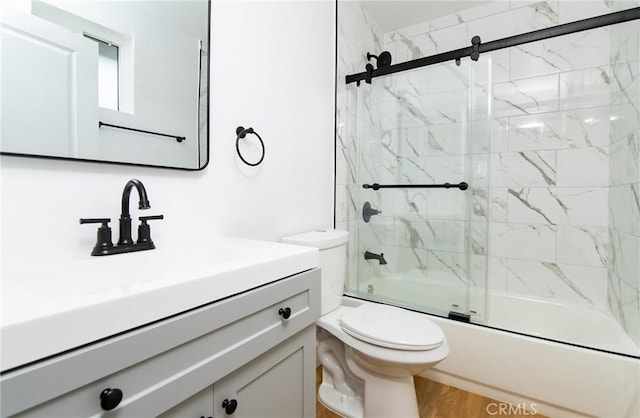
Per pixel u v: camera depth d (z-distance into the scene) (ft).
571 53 6.04
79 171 2.58
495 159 6.76
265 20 4.50
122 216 2.68
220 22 3.81
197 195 3.55
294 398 2.72
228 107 3.92
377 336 3.69
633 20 4.57
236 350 2.05
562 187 6.15
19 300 1.47
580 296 6.00
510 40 5.32
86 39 2.64
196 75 3.51
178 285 1.70
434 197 6.23
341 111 6.52
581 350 4.06
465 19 7.25
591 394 3.96
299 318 2.66
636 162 4.54
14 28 2.24
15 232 2.24
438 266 6.12
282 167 4.86
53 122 2.43
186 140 3.41
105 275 2.40
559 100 6.15
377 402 3.98
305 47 5.39
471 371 4.76
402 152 6.56
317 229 5.74
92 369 1.33
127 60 2.93
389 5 7.22
